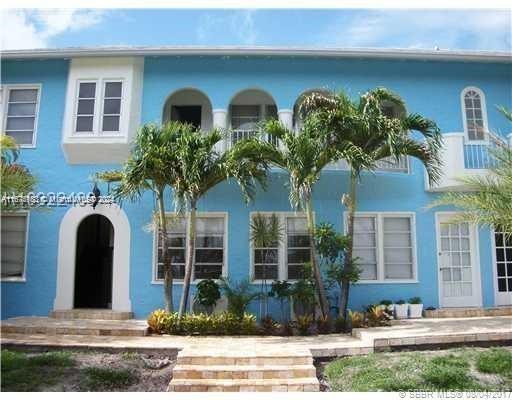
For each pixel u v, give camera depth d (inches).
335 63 561.0
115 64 552.4
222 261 537.0
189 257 468.4
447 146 540.1
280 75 557.0
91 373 341.7
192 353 361.7
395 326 458.6
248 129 586.2
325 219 540.1
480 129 566.3
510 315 534.3
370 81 562.9
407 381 314.0
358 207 548.1
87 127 543.8
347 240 474.3
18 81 560.1
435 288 542.6
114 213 537.3
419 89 567.8
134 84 548.7
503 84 578.2
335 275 477.7
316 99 462.9
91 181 540.1
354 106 460.8
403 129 464.4
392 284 539.5
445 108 567.2
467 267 555.8
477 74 576.7
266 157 462.9
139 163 441.1
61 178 542.6
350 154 434.0
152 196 538.3
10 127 557.6
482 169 534.3
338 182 546.6
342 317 463.8
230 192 539.8
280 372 338.3
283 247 536.4
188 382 328.8
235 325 453.4
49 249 535.2
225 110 548.7
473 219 372.5
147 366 368.2
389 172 557.3
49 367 353.4
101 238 597.3
